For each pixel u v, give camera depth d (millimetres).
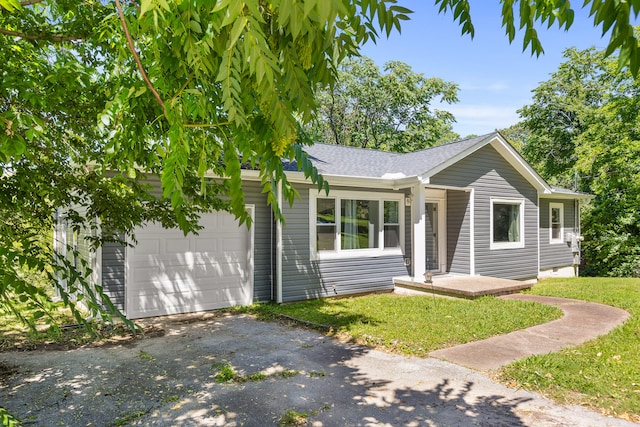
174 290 8031
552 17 1553
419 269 10312
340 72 24328
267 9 1368
